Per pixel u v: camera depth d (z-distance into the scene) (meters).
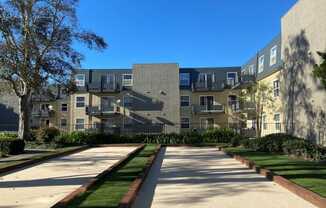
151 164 17.64
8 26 28.73
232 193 10.89
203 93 49.62
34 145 29.58
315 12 25.50
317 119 25.36
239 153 22.44
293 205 9.40
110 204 9.02
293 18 29.56
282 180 11.87
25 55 29.33
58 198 10.48
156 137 36.62
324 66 15.97
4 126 53.59
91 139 35.75
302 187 10.62
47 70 29.86
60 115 51.12
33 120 51.00
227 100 49.00
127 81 50.25
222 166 17.48
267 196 10.44
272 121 36.38
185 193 11.00
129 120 48.25
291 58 30.08
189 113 49.41
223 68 51.03
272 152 22.88
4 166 16.69
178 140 36.12
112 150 28.94
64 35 30.36
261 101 37.53
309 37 26.61
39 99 49.00
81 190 10.69
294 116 29.36
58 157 23.19
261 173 14.45
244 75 45.41
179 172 15.55
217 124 48.81
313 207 9.13
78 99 50.09
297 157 19.28
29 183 13.11
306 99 27.14
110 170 14.77
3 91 32.75
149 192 11.26
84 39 31.59
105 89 49.41
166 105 47.06
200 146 33.16
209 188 11.73
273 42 37.41
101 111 48.72
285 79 31.48
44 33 29.66
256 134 38.22
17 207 9.43
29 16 29.42
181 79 50.69
